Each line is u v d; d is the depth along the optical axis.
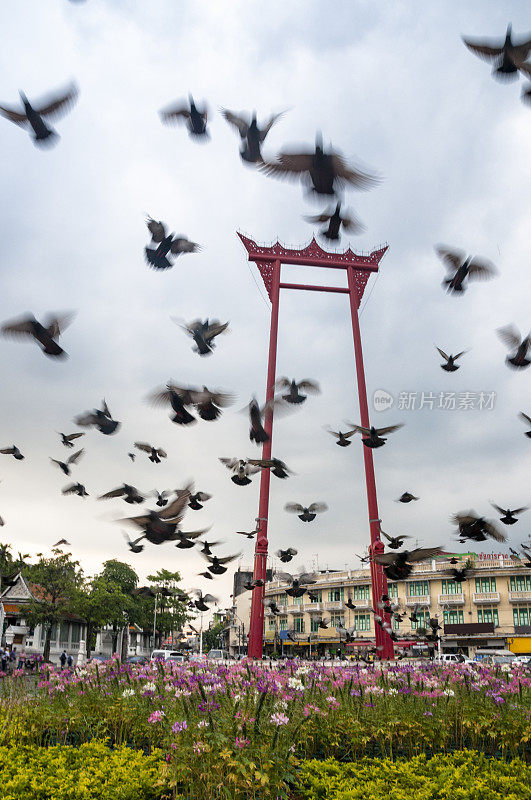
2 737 10.26
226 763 7.69
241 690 11.14
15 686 12.91
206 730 8.36
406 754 10.66
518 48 7.58
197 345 10.73
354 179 7.18
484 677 13.21
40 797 7.78
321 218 8.92
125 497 11.36
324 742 10.23
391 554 11.52
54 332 9.67
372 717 10.87
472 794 7.63
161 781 7.76
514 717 10.95
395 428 14.68
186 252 11.31
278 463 12.88
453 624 65.19
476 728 10.59
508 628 62.91
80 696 12.27
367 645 52.16
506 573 64.56
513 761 9.27
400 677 14.62
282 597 81.50
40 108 8.30
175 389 9.99
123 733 11.41
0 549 66.31
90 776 8.23
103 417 12.90
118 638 80.00
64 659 35.28
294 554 18.91
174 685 11.52
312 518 17.16
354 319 41.56
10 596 64.81
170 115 9.21
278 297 40.78
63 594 59.34
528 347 12.51
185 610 76.38
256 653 31.69
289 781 8.21
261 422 10.41
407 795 7.65
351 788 8.04
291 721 9.98
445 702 11.74
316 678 13.59
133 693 12.05
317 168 7.11
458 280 11.74
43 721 11.07
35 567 58.84
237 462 13.02
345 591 73.81
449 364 14.91
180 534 10.97
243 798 7.78
